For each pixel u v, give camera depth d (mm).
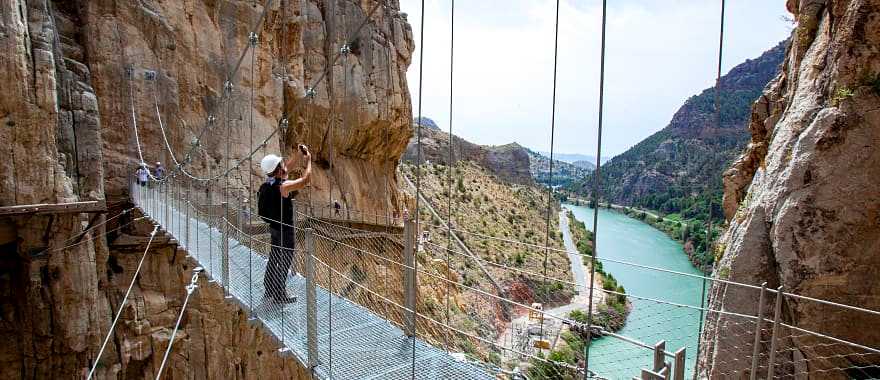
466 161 84312
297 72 24438
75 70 15328
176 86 18250
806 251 6625
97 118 15008
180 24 18672
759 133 10398
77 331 13531
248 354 16188
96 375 13906
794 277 6648
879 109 6473
